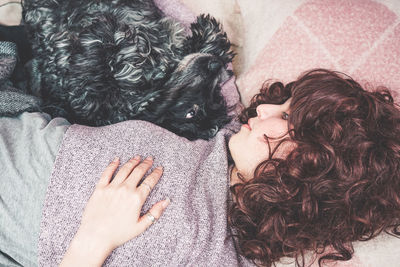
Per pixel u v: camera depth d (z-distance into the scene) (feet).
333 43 2.95
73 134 2.47
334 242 2.54
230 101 3.39
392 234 2.59
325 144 2.35
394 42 2.86
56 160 2.35
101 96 2.83
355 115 2.39
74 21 2.80
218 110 3.19
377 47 2.87
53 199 2.29
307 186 2.41
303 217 2.45
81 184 2.34
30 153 2.44
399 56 2.83
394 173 2.37
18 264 2.53
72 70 2.71
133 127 2.62
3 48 2.97
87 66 2.68
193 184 2.58
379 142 2.39
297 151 2.42
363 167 2.33
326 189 2.40
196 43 3.03
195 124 3.14
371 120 2.39
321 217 2.46
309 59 3.02
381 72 2.84
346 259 2.60
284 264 2.76
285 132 2.50
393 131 2.45
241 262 2.77
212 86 3.02
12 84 3.09
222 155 2.79
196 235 2.44
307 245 2.55
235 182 2.89
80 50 2.66
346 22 2.97
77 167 2.37
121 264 2.37
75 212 2.31
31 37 3.17
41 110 2.90
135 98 2.83
